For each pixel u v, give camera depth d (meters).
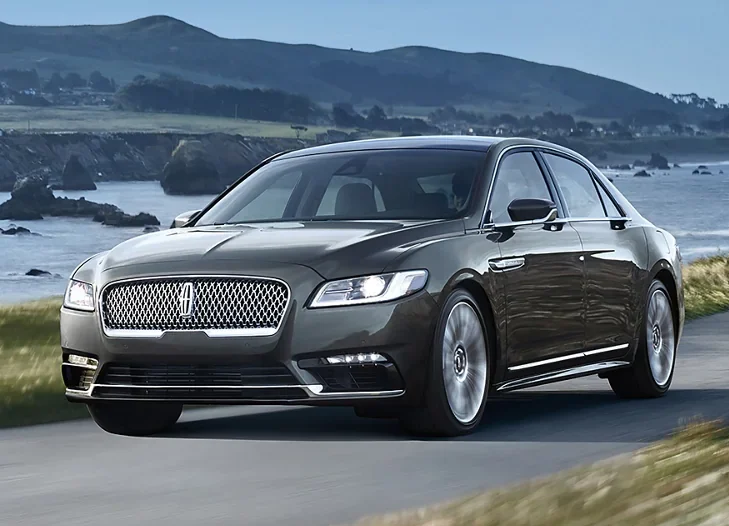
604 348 18.47
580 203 18.73
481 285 15.50
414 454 13.75
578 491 9.54
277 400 14.32
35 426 17.41
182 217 17.50
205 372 14.52
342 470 12.73
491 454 13.72
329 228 15.56
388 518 8.90
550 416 17.34
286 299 14.26
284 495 11.35
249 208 17.16
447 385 14.83
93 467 13.40
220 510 10.67
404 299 14.38
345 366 14.23
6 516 10.67
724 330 33.09
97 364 15.14
